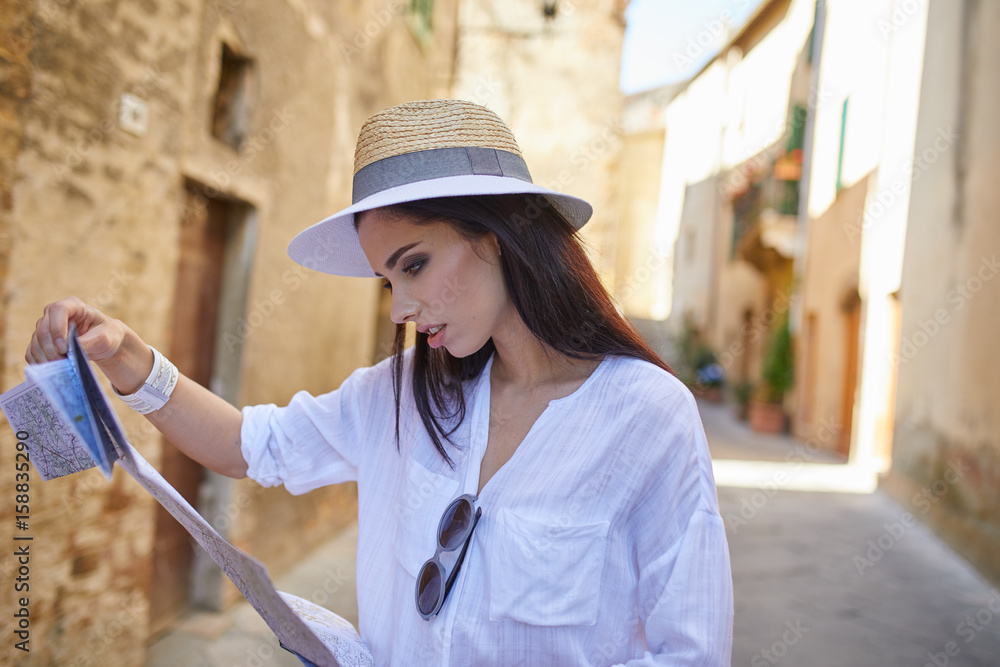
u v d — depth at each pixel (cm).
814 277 1243
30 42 205
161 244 278
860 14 1045
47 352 98
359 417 120
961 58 642
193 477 357
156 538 334
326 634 104
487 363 113
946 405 630
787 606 429
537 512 97
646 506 99
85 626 246
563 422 101
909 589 476
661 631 94
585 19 626
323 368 485
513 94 627
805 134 1341
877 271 923
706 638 92
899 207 857
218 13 312
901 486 742
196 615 360
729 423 1504
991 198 557
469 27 639
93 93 233
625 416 99
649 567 98
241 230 368
